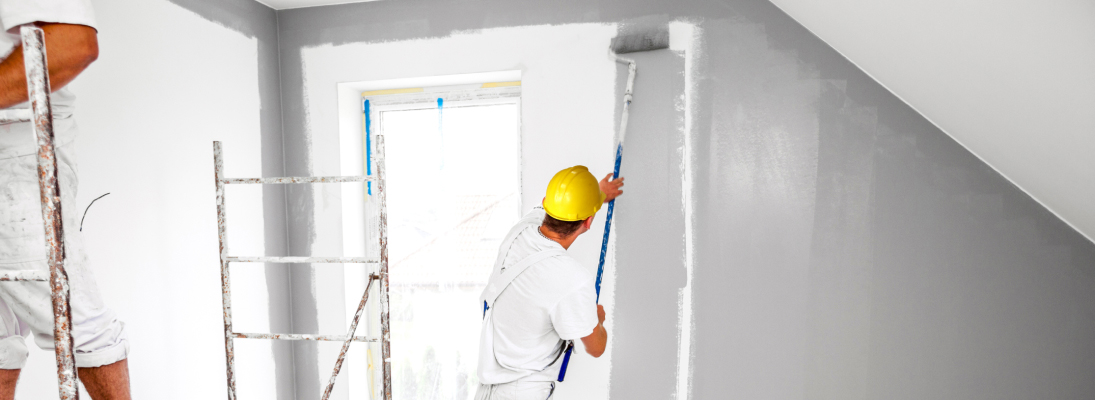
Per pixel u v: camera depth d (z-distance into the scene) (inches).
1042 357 69.5
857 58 68.2
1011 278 69.6
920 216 71.4
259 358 86.0
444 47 84.2
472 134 93.2
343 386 92.4
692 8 75.7
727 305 78.1
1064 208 64.1
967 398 72.2
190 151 72.1
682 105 77.0
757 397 78.4
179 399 71.2
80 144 56.9
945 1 41.4
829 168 73.4
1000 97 50.1
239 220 81.0
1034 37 38.1
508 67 82.2
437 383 96.5
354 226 93.6
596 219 81.0
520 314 59.6
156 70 66.4
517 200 92.0
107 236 60.4
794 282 75.8
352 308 93.1
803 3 63.2
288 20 89.4
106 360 48.6
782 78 73.8
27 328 47.2
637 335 81.2
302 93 89.6
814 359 76.3
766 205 75.7
